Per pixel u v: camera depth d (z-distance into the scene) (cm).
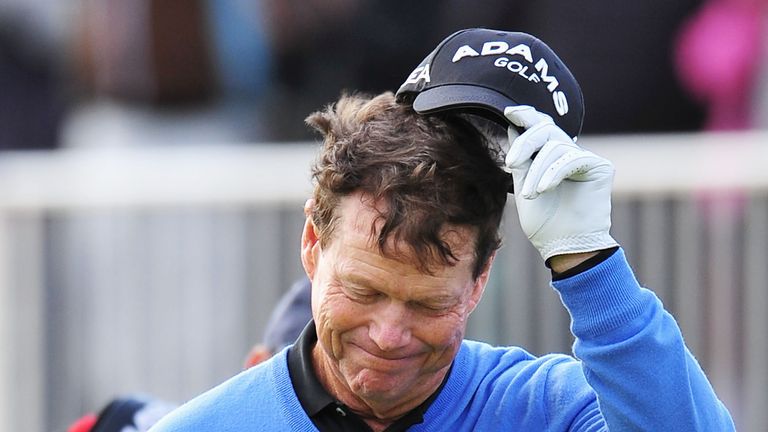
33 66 2183
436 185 747
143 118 2212
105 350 1819
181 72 2209
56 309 1822
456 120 787
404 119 783
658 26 2102
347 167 755
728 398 1762
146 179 1822
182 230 1816
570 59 2102
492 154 779
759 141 1795
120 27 2219
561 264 773
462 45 799
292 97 2200
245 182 1806
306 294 1121
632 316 763
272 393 831
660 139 1811
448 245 749
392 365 771
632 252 1769
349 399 820
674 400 757
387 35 2150
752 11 2089
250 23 2203
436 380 827
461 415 836
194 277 1811
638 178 1769
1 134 2164
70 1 2222
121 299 1816
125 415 1152
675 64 2109
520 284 1738
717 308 1762
